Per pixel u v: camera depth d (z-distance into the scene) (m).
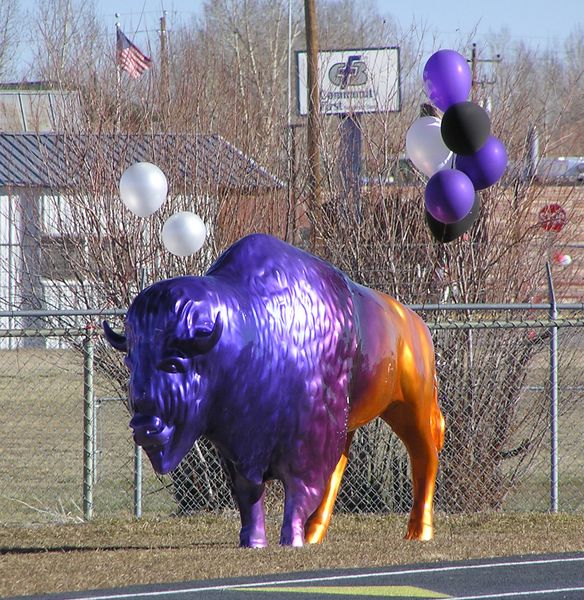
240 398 20.78
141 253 34.97
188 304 20.19
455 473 32.19
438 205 25.62
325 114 39.41
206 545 25.61
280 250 22.11
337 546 22.77
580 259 38.03
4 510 31.98
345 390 22.27
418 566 20.22
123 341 21.03
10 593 18.02
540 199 36.41
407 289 34.25
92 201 35.81
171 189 36.16
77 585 18.61
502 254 34.41
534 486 34.72
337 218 35.50
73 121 38.16
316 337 21.61
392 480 32.22
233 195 37.03
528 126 37.06
